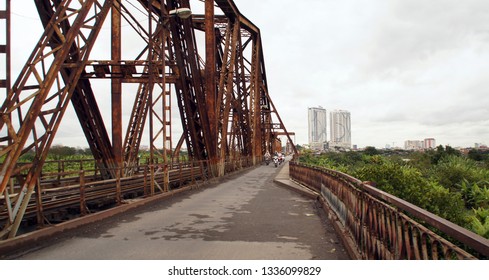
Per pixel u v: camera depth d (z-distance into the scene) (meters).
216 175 22.64
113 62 14.23
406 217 3.13
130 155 17.84
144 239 7.16
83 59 8.41
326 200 11.15
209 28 23.06
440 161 47.28
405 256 3.21
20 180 6.75
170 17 14.95
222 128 26.83
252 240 7.02
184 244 6.72
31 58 7.17
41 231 6.81
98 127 13.14
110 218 9.41
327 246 6.50
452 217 16.33
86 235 7.54
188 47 17.78
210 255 5.94
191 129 19.12
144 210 11.05
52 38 9.91
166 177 14.44
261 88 52.25
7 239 6.16
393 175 18.66
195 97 19.44
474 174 33.16
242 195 15.11
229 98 28.36
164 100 13.87
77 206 9.29
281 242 6.84
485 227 13.03
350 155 69.12
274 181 21.95
